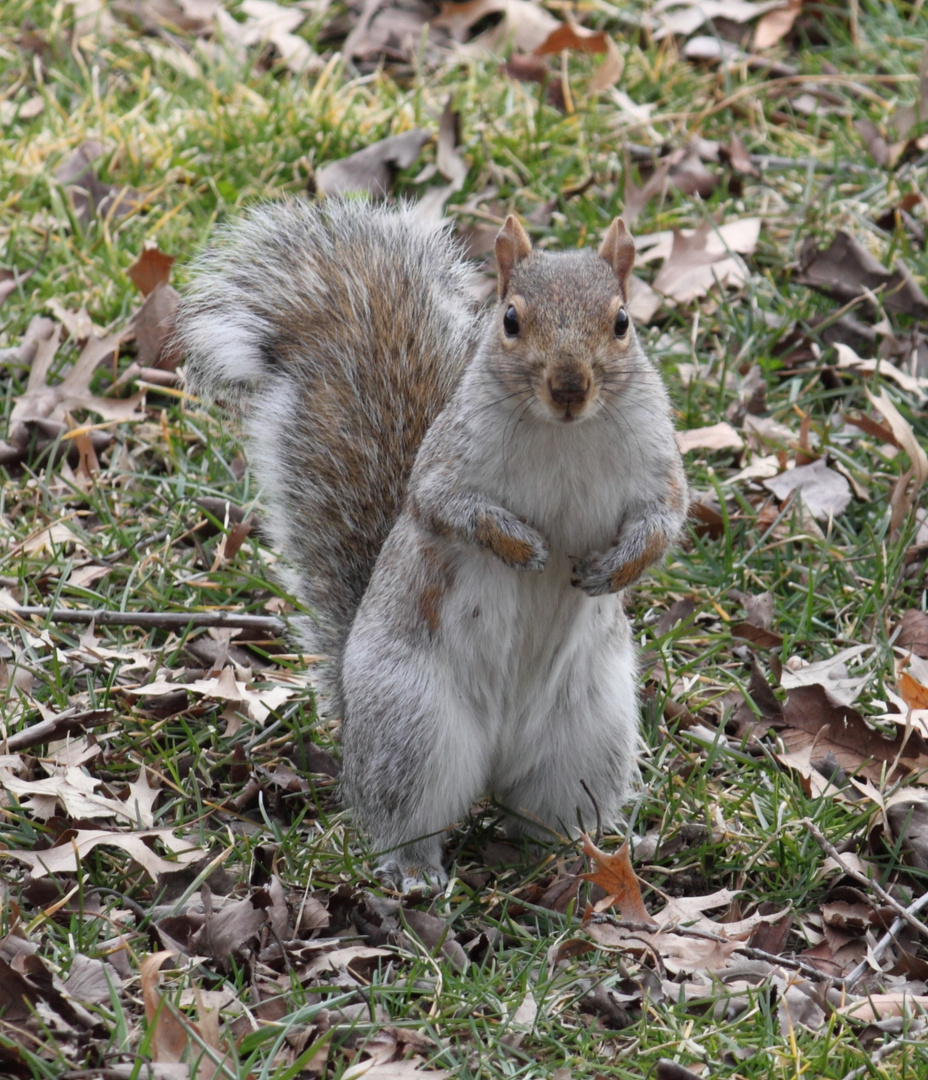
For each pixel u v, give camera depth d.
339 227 10.38
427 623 8.16
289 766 9.20
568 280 7.65
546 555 7.76
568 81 15.50
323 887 8.14
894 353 12.40
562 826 8.77
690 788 9.04
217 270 10.26
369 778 8.34
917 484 10.73
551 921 7.97
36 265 12.84
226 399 10.24
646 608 10.65
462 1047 6.88
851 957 7.80
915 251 13.48
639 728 9.40
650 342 12.45
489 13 16.30
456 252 10.35
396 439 9.41
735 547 11.12
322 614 9.46
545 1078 6.78
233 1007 7.01
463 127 14.35
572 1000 7.31
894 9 16.53
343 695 8.60
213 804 8.70
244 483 11.35
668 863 8.58
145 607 10.42
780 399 12.25
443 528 7.93
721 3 16.55
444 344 9.62
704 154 14.58
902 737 9.08
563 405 7.35
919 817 8.61
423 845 8.45
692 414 11.88
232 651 10.21
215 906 7.84
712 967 7.56
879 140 14.67
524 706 8.46
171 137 14.27
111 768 8.97
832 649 10.11
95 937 7.46
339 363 9.64
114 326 12.26
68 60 15.44
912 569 10.73
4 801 8.53
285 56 15.79
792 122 15.32
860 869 8.38
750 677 9.73
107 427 11.71
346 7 16.50
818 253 13.04
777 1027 7.17
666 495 8.02
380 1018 7.08
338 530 9.42
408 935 7.58
